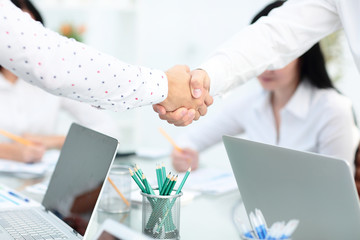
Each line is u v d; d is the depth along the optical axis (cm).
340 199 77
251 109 184
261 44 128
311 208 83
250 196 98
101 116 220
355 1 112
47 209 112
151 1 321
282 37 127
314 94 166
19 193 130
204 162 179
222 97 132
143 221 95
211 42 307
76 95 94
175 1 314
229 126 191
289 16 128
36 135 201
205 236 98
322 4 125
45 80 87
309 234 86
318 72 164
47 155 183
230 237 97
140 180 102
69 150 114
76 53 89
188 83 116
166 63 323
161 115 118
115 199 113
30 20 86
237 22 296
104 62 93
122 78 96
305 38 128
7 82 203
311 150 167
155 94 105
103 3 291
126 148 199
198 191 135
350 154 159
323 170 77
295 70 164
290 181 85
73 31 273
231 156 97
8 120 202
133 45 307
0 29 81
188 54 316
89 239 95
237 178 100
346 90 230
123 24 311
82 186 100
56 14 309
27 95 208
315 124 165
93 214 92
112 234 76
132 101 101
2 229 97
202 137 192
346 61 217
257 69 130
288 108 167
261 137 181
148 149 202
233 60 127
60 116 294
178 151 165
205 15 307
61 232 96
